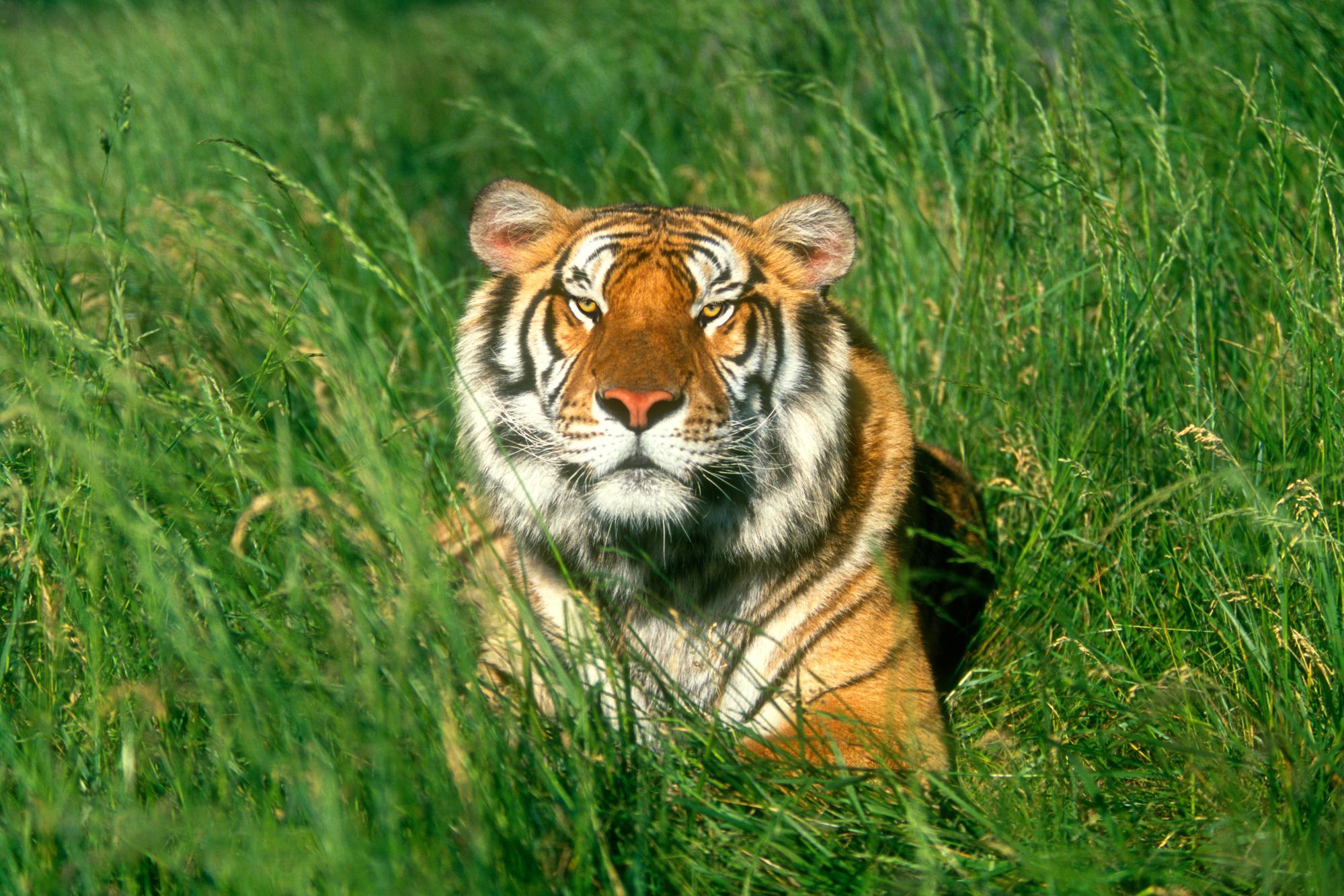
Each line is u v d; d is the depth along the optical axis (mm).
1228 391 8109
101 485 5172
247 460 6406
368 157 15219
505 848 4707
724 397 6547
